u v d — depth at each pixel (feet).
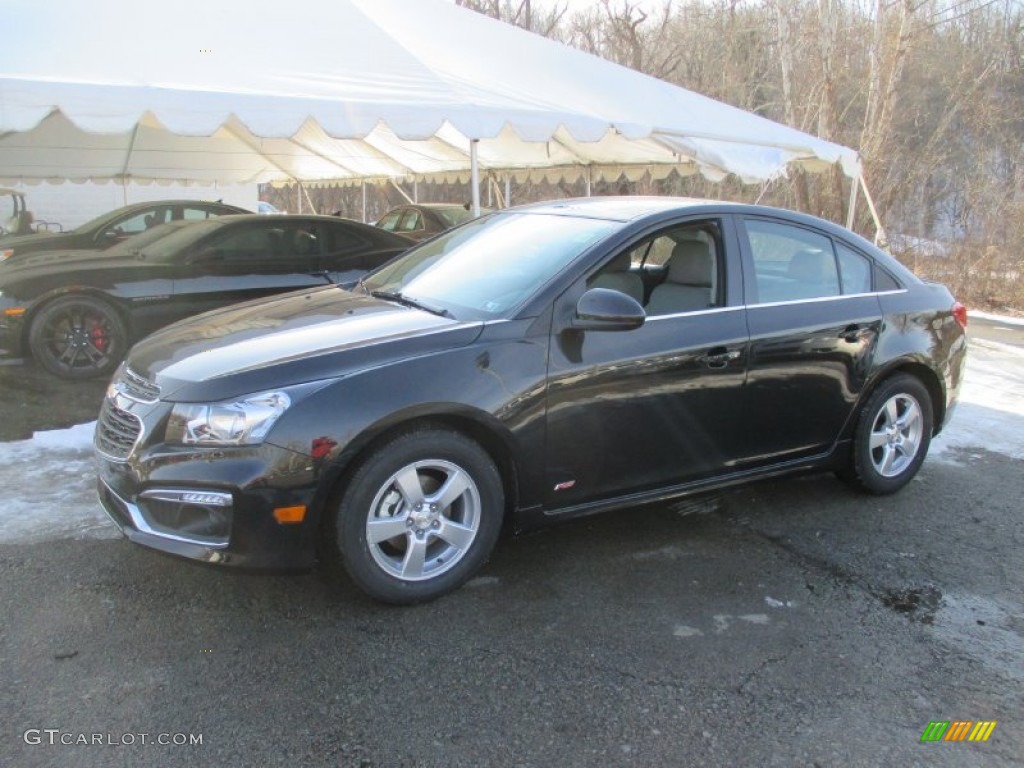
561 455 11.23
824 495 15.16
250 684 8.87
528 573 11.67
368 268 25.50
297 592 10.84
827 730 8.44
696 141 28.27
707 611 10.75
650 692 8.96
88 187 61.82
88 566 11.39
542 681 9.09
